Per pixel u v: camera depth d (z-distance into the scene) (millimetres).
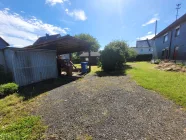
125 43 14281
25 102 4043
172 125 2471
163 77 6918
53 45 8633
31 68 7062
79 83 6629
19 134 2311
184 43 12188
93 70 12898
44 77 7977
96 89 5141
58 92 5059
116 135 2240
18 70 6391
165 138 2111
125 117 2838
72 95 4539
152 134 2225
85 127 2521
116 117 2852
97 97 4180
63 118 2900
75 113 3119
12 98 4441
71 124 2643
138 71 9828
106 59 11391
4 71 6883
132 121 2662
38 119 2881
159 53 19500
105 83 6188
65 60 11008
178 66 9836
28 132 2393
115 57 11289
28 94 4902
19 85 6414
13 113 3273
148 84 5438
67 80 7727
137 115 2904
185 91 4328
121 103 3611
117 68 11867
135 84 5691
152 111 3070
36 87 6074
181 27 12758
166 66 10930
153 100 3740
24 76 6684
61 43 8766
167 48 16156
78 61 27781
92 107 3426
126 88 5078
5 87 4949
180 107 3238
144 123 2574
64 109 3379
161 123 2551
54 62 8812
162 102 3578
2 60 7371
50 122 2748
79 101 3904
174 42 14352
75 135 2289
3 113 3295
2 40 22094
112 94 4395
